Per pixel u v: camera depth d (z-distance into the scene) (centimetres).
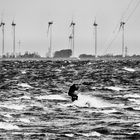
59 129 19812
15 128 19900
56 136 18562
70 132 19275
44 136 18525
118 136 18750
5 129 19650
